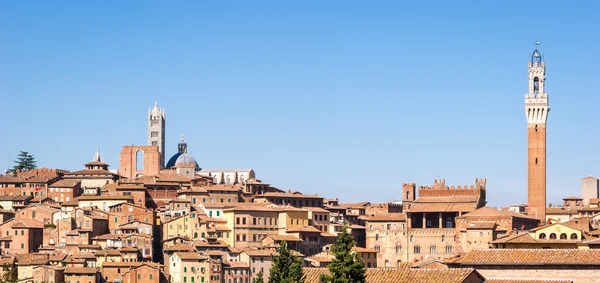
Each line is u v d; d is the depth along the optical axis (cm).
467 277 13738
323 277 14838
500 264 14488
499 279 14238
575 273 14100
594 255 14188
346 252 14788
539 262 14238
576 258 14175
